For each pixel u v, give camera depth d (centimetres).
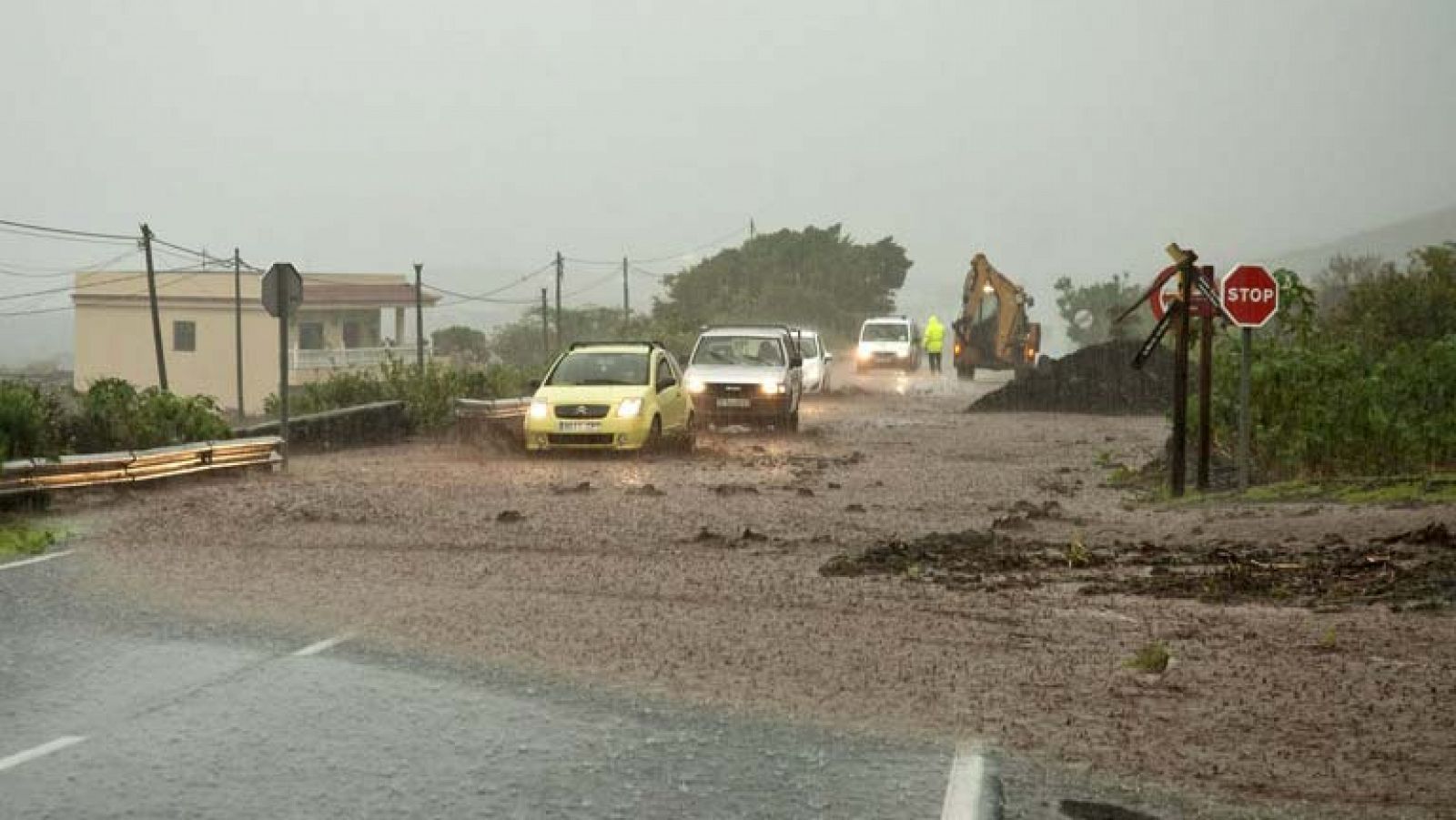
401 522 1384
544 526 1365
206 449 1762
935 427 3027
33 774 598
